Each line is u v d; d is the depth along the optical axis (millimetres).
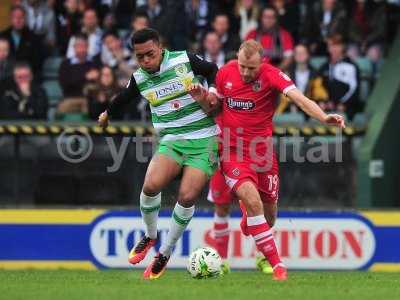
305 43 52312
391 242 41125
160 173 29469
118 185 42688
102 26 54375
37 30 53906
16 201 42969
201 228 41031
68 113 47875
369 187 44156
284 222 41219
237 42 48438
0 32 52719
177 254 41000
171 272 38000
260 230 29703
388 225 41125
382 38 52906
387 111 45844
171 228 30094
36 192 42906
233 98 30828
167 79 29422
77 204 42844
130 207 41562
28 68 47438
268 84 30484
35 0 54188
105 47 50719
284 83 29922
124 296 24875
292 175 43312
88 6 54312
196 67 29672
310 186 43250
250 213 29781
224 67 31172
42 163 42938
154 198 29938
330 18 52312
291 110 47406
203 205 42312
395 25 55250
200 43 51250
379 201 44688
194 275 31094
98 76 48125
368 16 53156
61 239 41500
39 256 41531
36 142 42969
